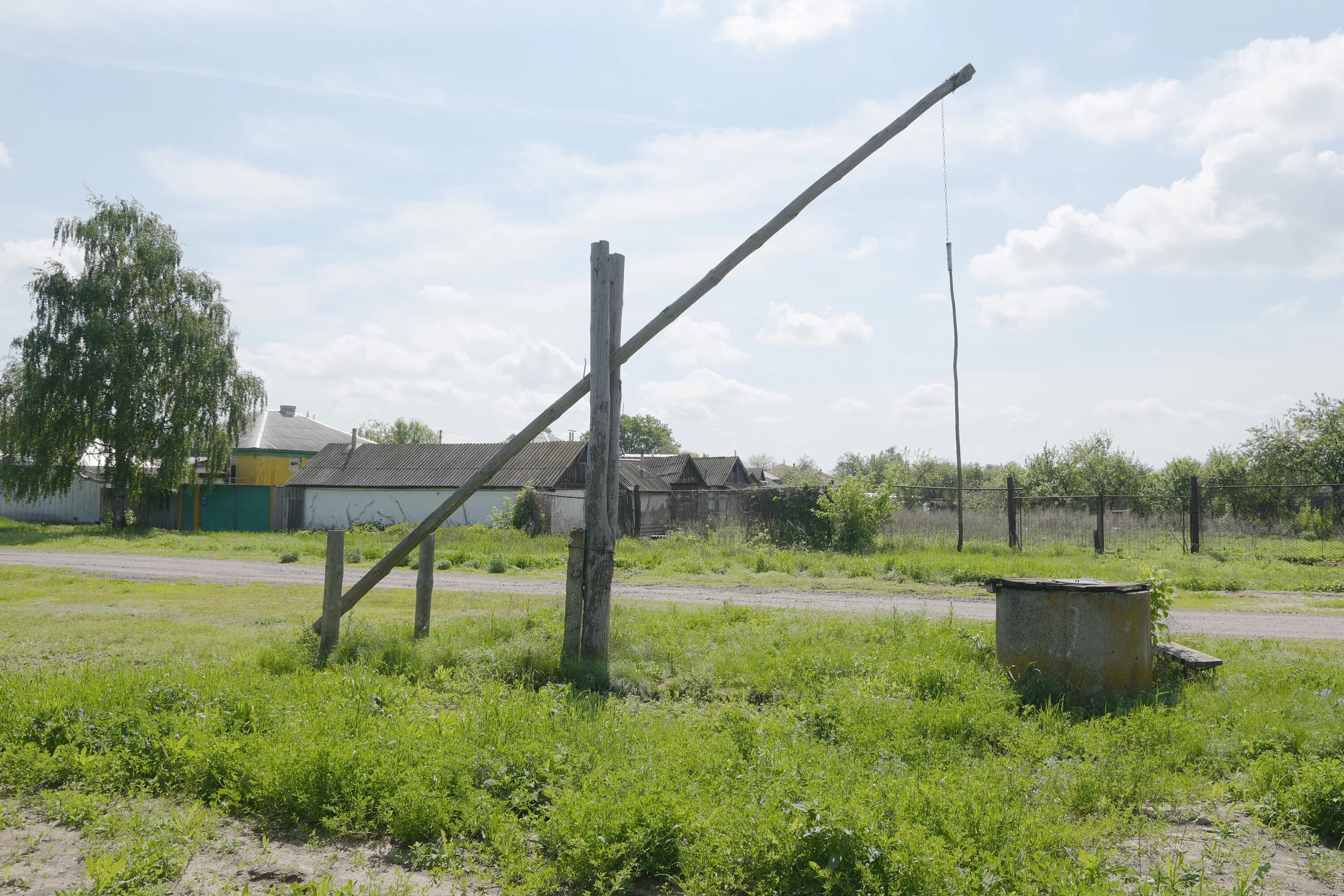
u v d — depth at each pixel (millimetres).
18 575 16812
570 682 7305
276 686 6613
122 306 34406
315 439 51750
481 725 5590
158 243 35438
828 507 22734
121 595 13883
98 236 34344
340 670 7852
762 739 5355
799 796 4207
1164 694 6930
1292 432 30812
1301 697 6840
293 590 14672
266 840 4246
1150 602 7141
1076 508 22938
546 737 5316
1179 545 21969
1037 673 7020
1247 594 15008
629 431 92375
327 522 36250
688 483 44000
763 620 10648
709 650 8891
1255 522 23438
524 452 35906
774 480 63000
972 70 8898
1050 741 5703
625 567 18797
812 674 7723
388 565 9195
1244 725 6023
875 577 17422
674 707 6887
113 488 35156
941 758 5348
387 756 4848
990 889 3502
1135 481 32844
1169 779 5094
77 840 4273
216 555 22938
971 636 8734
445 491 34656
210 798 4855
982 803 4273
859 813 3885
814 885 3732
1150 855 4156
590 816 4094
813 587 15977
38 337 33250
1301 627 11273
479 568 19422
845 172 8672
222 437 36031
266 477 48094
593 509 8367
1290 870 4023
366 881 3893
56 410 33500
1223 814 4758
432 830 4320
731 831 3951
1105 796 4855
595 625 8289
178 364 34875
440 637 9023
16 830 4387
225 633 10000
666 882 3953
